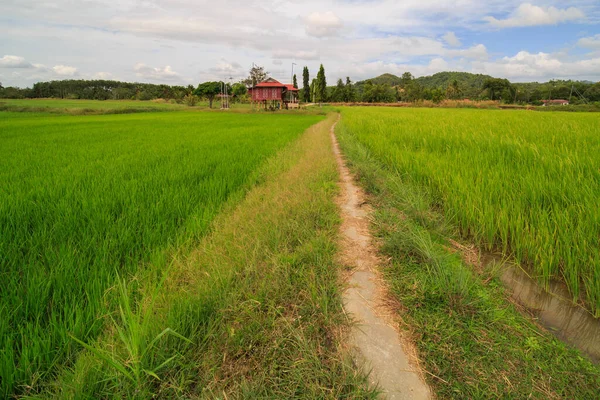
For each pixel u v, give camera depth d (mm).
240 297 2125
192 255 2688
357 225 3539
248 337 1796
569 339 1939
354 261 2736
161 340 1675
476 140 7340
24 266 2355
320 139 11594
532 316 2166
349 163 7148
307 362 1626
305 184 4996
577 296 2291
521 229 2924
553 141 6719
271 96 51562
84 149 8781
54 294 2061
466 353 1732
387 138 9477
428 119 17531
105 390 1495
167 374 1583
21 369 1560
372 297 2252
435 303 2133
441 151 6980
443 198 4141
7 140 11211
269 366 1627
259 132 14656
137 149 8789
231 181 5090
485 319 2006
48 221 3260
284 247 2820
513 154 5605
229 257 2617
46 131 15281
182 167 6109
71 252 2559
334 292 2217
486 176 4320
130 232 3023
